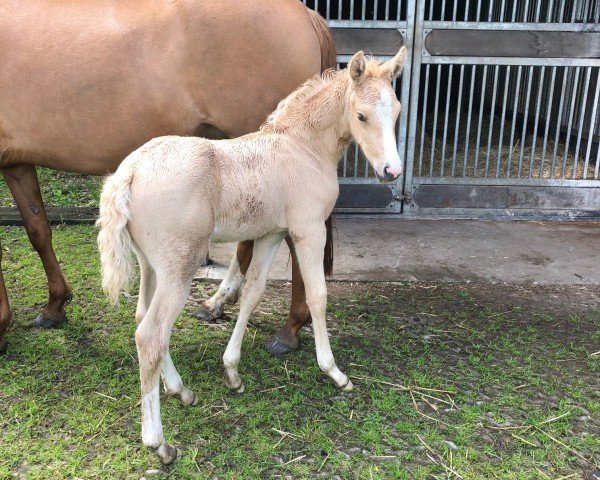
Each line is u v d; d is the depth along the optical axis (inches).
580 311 146.1
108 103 111.7
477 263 175.5
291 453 91.4
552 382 113.0
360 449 93.0
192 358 118.0
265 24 110.9
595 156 248.5
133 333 126.3
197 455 90.4
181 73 111.0
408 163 209.2
